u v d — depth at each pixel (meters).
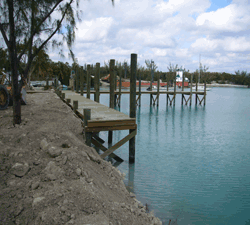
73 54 7.15
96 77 15.25
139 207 4.92
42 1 6.58
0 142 4.56
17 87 6.80
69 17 6.89
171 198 5.96
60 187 3.53
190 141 12.44
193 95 50.19
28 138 5.23
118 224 3.28
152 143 11.84
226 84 110.19
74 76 29.77
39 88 28.00
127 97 42.62
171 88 58.09
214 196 6.20
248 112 24.91
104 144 10.88
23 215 3.00
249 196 6.23
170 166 8.48
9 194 3.29
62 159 4.22
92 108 10.20
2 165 3.82
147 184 6.75
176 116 21.83
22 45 7.15
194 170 8.13
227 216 5.22
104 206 3.53
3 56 6.76
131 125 7.60
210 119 20.17
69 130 7.21
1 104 9.29
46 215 2.97
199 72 99.38
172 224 4.75
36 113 8.91
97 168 5.20
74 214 3.09
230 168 8.45
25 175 3.78
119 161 8.60
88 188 3.69
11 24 6.24
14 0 6.28
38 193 3.37
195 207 5.57
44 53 7.40
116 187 5.07
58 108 10.47
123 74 77.75
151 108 28.28
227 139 13.02
